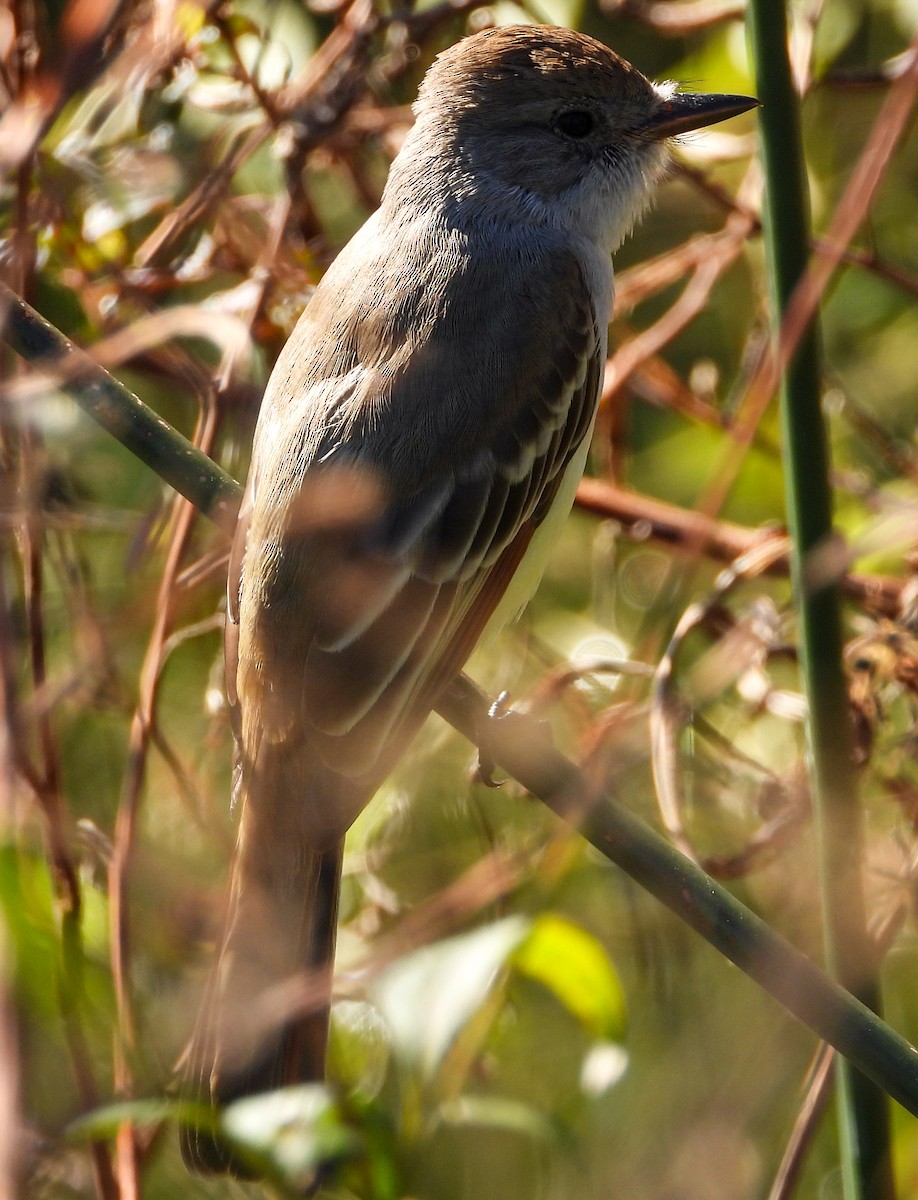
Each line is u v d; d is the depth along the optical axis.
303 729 6.76
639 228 10.80
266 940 6.46
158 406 9.45
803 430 6.36
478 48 8.69
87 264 8.59
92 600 8.10
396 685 6.90
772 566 8.93
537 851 8.66
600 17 11.27
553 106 8.55
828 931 6.33
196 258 8.93
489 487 7.40
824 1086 7.05
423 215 8.34
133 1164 7.20
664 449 10.05
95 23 6.68
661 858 5.66
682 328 9.56
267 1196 8.27
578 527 10.21
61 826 7.30
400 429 7.28
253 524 7.16
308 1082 6.36
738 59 9.66
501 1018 8.38
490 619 7.79
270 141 9.31
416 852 8.77
